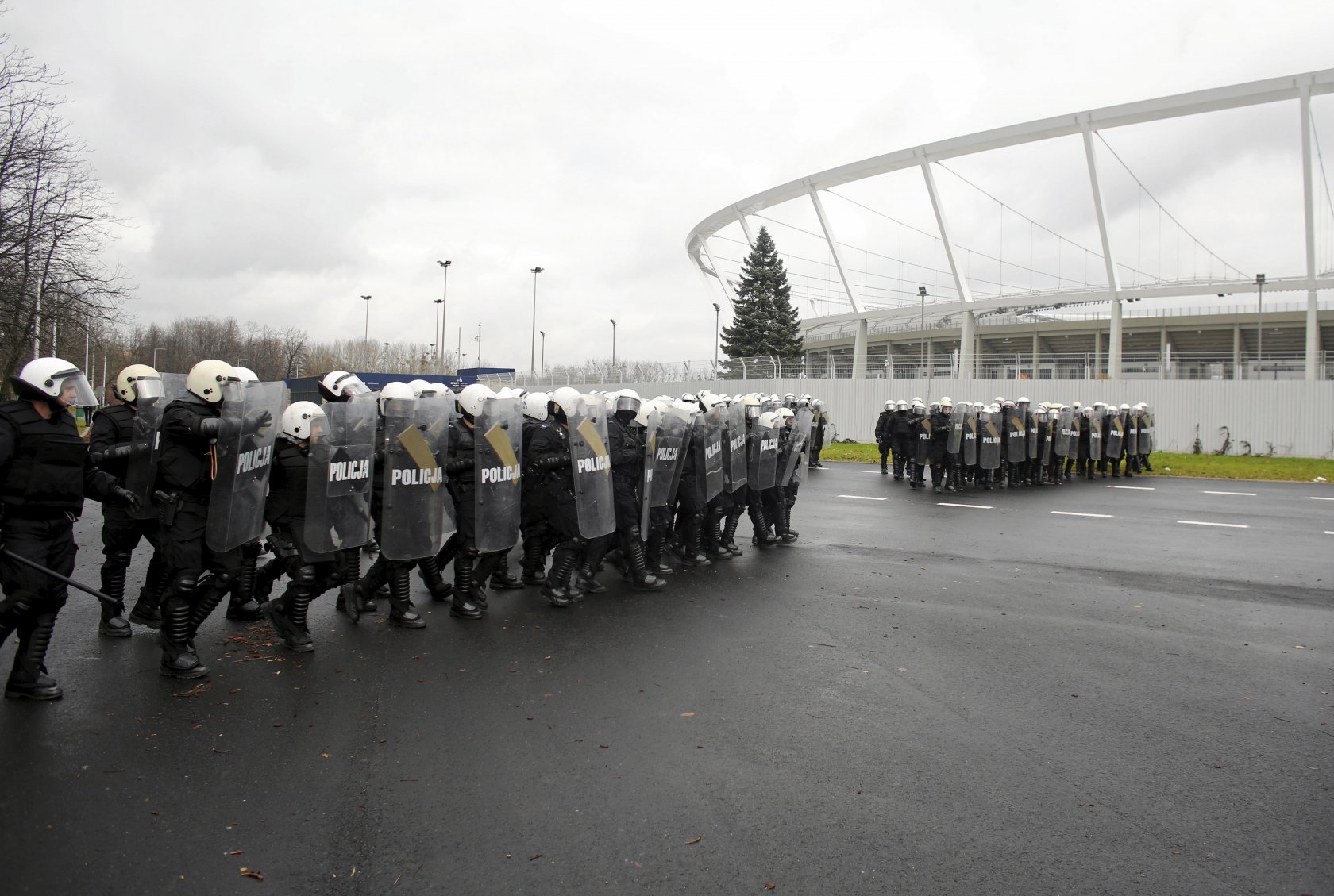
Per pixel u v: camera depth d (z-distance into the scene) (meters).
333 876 3.05
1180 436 30.48
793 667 5.61
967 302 45.31
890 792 3.80
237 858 3.17
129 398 6.23
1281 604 7.71
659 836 3.37
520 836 3.35
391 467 6.41
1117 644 6.32
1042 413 19.50
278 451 5.83
